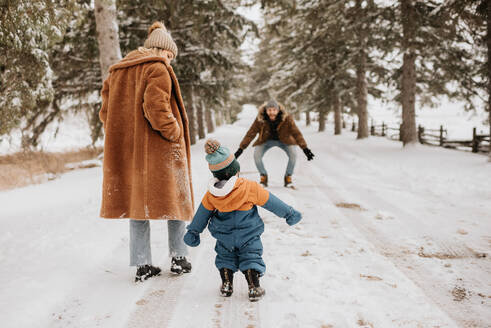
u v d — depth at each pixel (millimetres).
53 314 2311
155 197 2709
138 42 12539
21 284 2664
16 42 4953
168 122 2621
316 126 36312
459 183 7027
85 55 11672
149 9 12281
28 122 11727
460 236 3922
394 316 2301
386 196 6012
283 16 16469
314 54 21875
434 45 13328
